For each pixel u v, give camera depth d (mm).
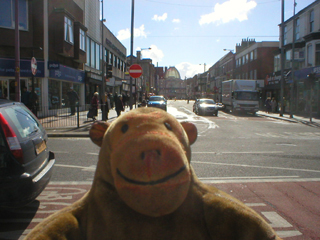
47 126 13977
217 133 13172
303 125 17672
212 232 1250
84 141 10375
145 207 1047
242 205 1290
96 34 30422
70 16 20641
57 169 6316
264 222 1253
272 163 7086
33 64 11914
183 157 1127
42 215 3920
